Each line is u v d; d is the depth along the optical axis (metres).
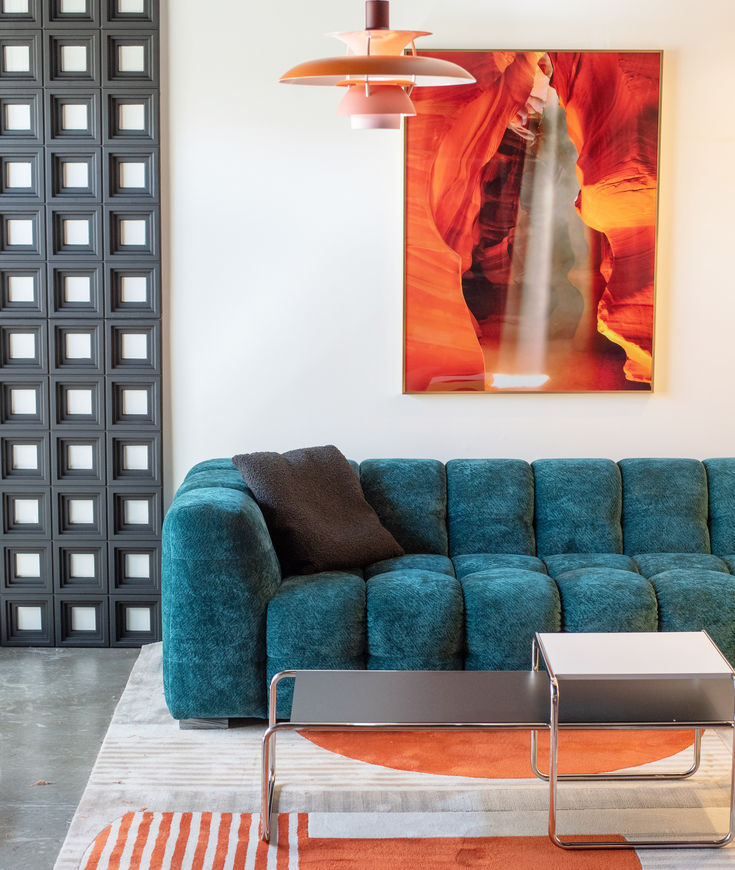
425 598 3.44
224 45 4.18
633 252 4.30
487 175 4.25
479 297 4.31
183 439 4.36
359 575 3.72
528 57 4.20
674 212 4.32
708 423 4.41
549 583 3.55
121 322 4.21
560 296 4.32
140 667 4.02
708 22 4.22
